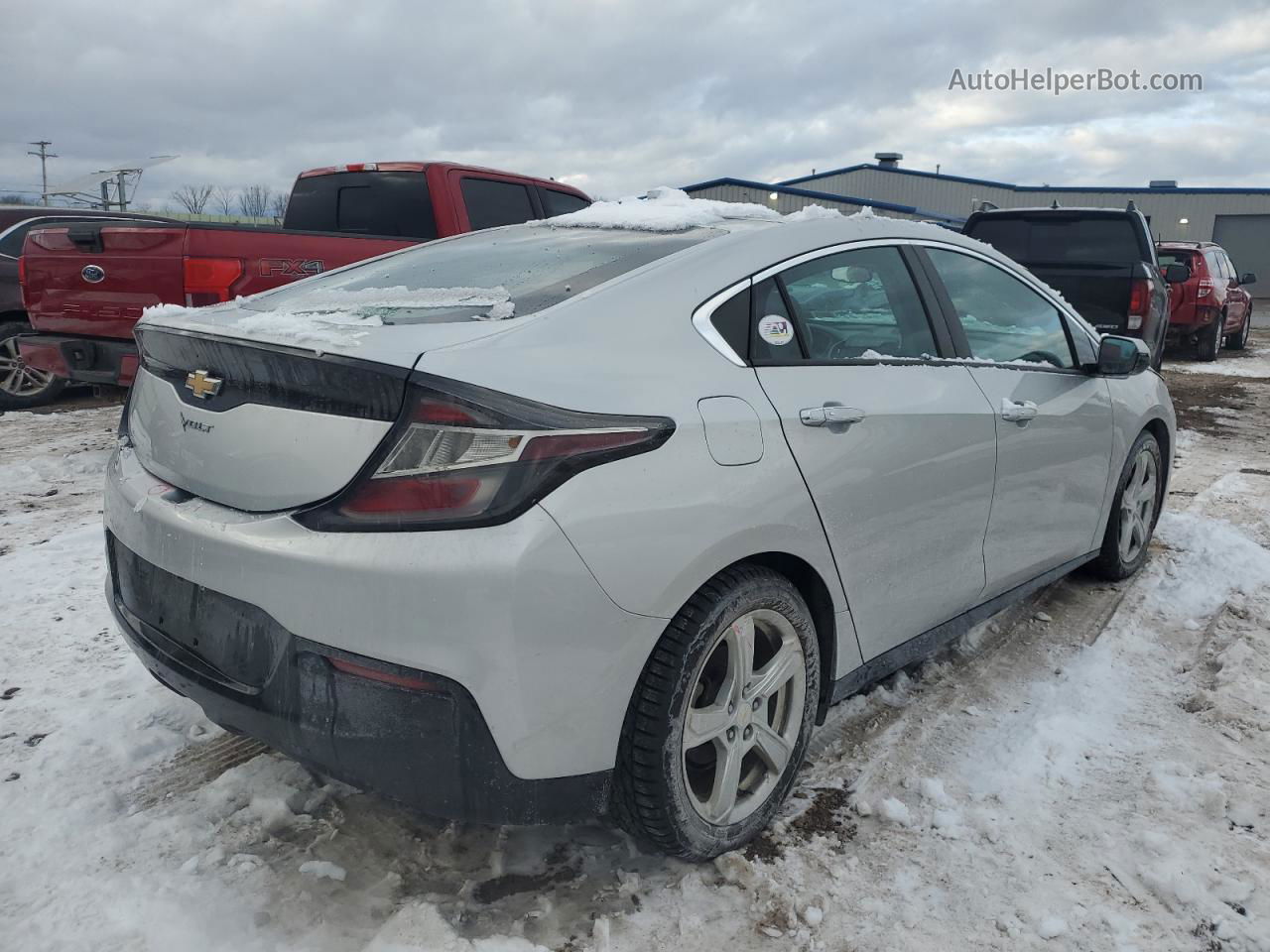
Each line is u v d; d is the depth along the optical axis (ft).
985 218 30.25
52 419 25.80
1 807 8.57
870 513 8.68
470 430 6.35
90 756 9.43
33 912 7.28
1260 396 35.70
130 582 8.11
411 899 7.52
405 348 6.70
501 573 6.25
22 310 27.50
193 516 7.28
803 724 8.50
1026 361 11.63
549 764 6.70
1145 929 7.34
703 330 7.96
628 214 10.40
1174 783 9.12
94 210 30.04
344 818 8.54
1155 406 14.30
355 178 24.76
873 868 8.02
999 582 11.09
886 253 10.06
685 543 7.00
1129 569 14.58
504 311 7.61
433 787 6.63
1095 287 27.66
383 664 6.41
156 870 7.80
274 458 6.92
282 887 7.64
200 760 9.46
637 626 6.85
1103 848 8.27
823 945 7.18
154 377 8.39
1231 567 14.85
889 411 8.91
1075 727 10.18
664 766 7.21
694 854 7.71
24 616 12.67
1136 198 132.77
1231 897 7.65
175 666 7.45
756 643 8.21
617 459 6.75
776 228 9.19
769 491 7.63
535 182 26.43
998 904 7.60
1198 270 47.09
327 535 6.55
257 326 7.34
